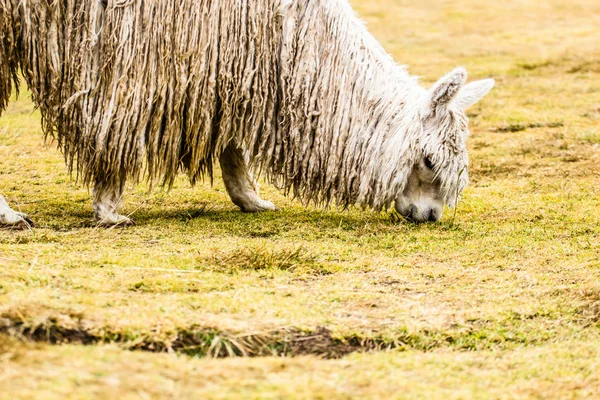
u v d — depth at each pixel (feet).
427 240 46.50
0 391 24.45
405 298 36.68
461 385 28.17
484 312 34.91
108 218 48.14
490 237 47.37
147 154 46.57
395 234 47.62
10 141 70.44
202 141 46.39
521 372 29.63
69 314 30.58
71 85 45.68
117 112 45.39
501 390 27.86
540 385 28.45
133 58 44.96
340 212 53.11
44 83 45.93
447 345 32.30
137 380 26.08
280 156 47.62
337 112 46.52
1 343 27.63
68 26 44.96
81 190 57.31
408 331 32.68
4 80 46.06
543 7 150.51
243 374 27.48
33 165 63.26
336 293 36.63
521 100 87.10
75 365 26.76
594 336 33.50
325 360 29.68
